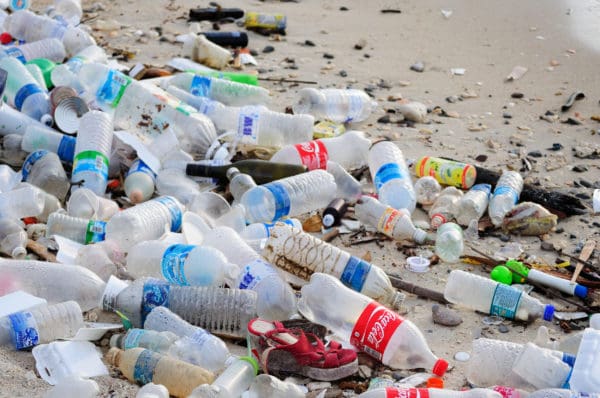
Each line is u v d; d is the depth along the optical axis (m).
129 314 3.76
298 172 4.28
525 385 3.62
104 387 3.59
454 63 5.31
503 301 3.85
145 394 3.48
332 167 4.36
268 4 5.88
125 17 5.64
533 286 3.98
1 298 3.72
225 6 5.82
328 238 4.16
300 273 3.91
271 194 4.14
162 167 4.33
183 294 3.75
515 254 4.11
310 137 4.55
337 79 5.12
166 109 4.46
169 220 4.07
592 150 4.64
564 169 4.54
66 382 3.52
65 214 4.08
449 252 4.06
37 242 4.03
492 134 4.75
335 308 3.75
